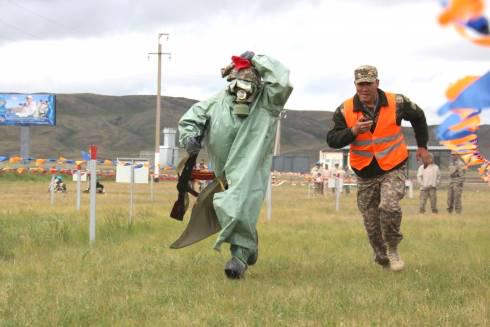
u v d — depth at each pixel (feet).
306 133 605.31
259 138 26.58
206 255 34.17
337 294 23.39
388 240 28.14
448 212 78.38
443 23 8.71
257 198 26.23
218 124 26.94
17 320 19.67
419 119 27.27
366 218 28.96
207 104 27.40
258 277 27.43
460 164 76.84
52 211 63.98
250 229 26.11
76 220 51.08
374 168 27.63
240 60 26.68
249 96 26.50
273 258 33.32
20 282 26.58
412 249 38.01
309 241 40.88
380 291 23.98
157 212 61.87
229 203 25.73
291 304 21.74
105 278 27.30
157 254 34.86
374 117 27.25
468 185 175.94
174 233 45.09
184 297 23.13
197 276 27.63
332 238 42.86
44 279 27.22
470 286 25.18
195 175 28.45
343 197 114.93
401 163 27.55
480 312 20.36
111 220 47.32
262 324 19.16
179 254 34.78
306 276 27.78
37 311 20.84
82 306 21.61
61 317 19.98
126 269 29.73
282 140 579.07
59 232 41.19
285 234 45.21
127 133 561.02
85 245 39.09
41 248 36.73
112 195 108.06
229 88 26.73
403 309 20.99
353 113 27.35
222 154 27.02
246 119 26.68
